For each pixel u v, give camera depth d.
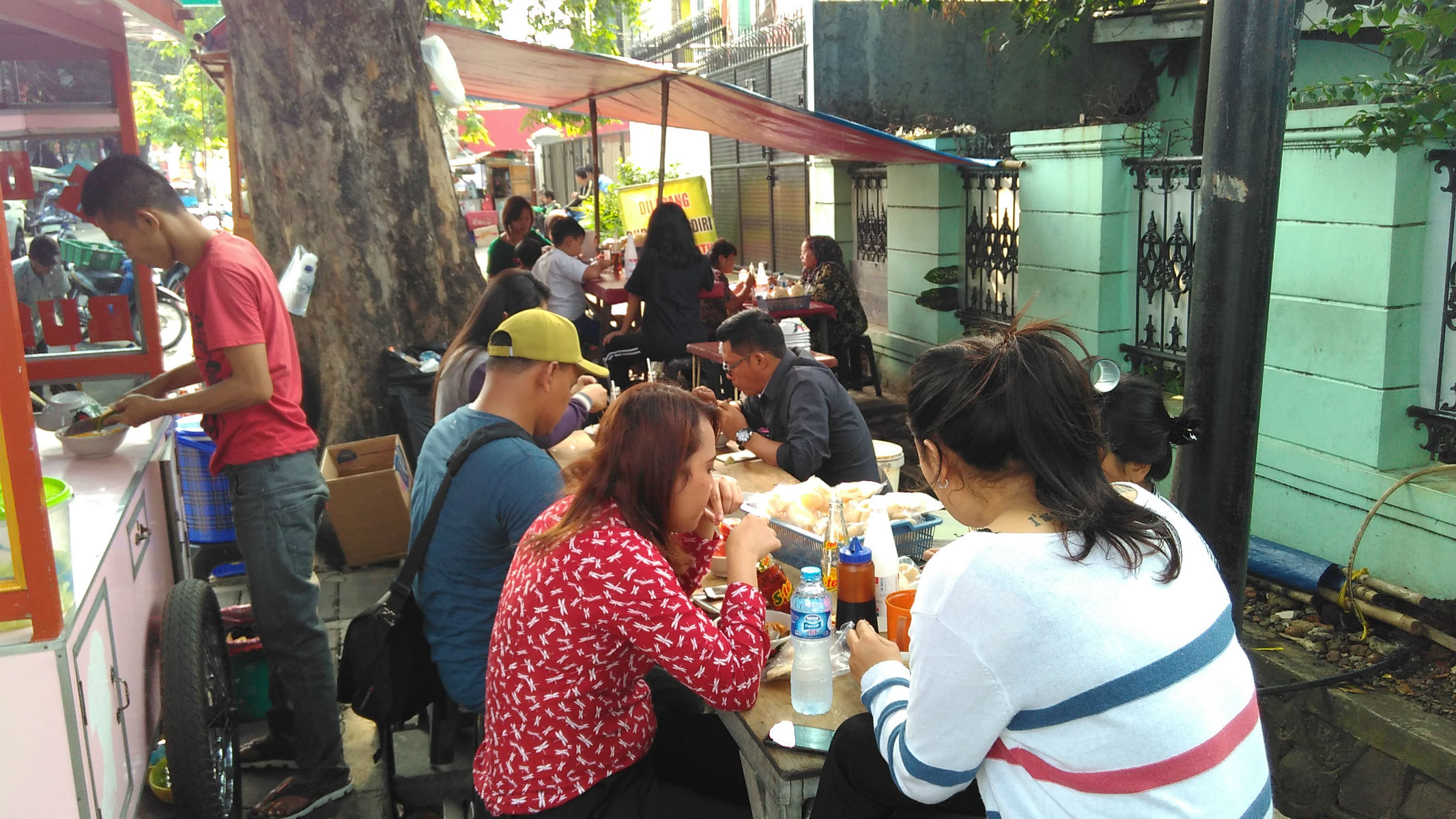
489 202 23.31
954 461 1.55
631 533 2.04
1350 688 3.93
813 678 2.12
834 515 2.74
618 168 17.11
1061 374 1.48
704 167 15.00
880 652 1.88
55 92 3.97
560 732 2.07
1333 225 4.53
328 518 5.31
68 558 2.18
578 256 9.16
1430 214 4.26
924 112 10.09
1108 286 6.47
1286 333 4.85
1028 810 1.44
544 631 2.03
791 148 9.22
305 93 5.43
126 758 2.48
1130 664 1.37
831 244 8.87
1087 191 6.49
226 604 4.77
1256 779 1.44
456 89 5.89
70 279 4.08
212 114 20.19
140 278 4.11
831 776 1.81
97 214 2.89
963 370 1.51
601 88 8.60
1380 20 4.09
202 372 3.17
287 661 3.21
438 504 2.55
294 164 5.50
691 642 2.00
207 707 2.83
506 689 2.09
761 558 2.66
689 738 2.40
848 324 8.61
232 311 2.93
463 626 2.55
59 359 4.11
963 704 1.44
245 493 3.09
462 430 2.68
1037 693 1.39
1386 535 4.40
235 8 5.37
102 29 3.87
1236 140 2.50
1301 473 4.79
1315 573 4.48
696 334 8.05
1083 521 1.43
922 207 8.64
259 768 3.56
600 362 8.61
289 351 3.16
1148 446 2.34
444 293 5.75
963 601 1.43
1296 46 2.46
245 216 8.20
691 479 2.09
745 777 2.30
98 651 2.27
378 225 5.59
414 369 5.39
